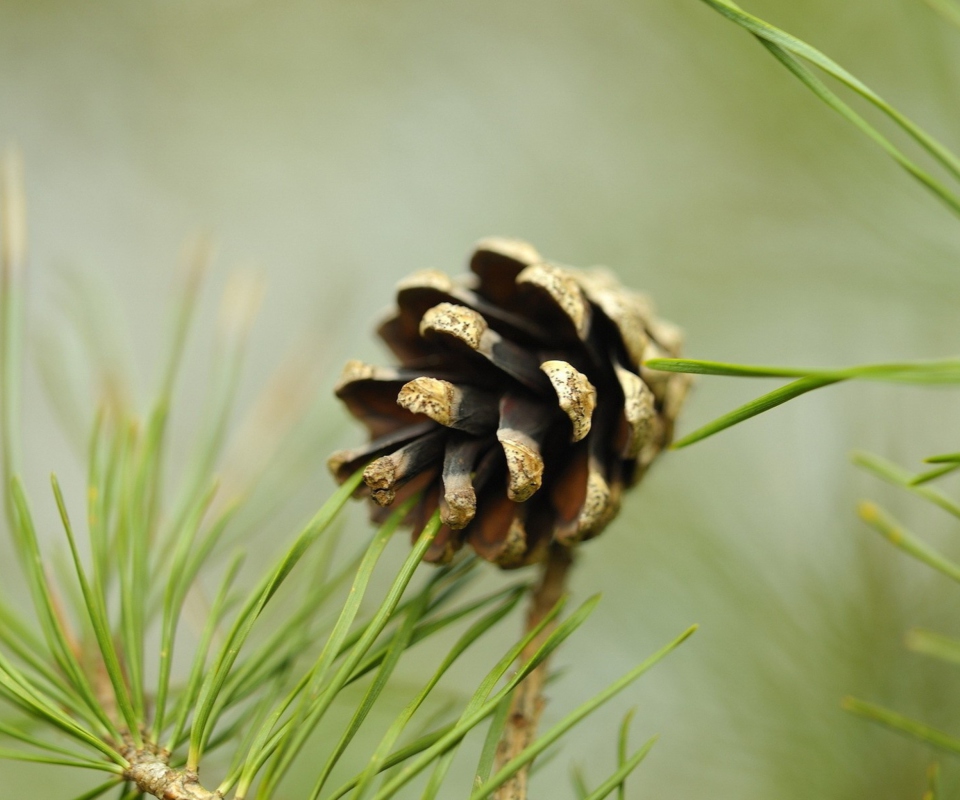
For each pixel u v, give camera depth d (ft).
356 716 1.27
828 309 2.33
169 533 1.39
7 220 1.40
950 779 1.55
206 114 3.51
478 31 3.21
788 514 1.98
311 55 3.41
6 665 1.29
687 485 1.94
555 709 2.02
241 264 3.24
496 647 2.24
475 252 1.35
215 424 1.44
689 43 2.38
